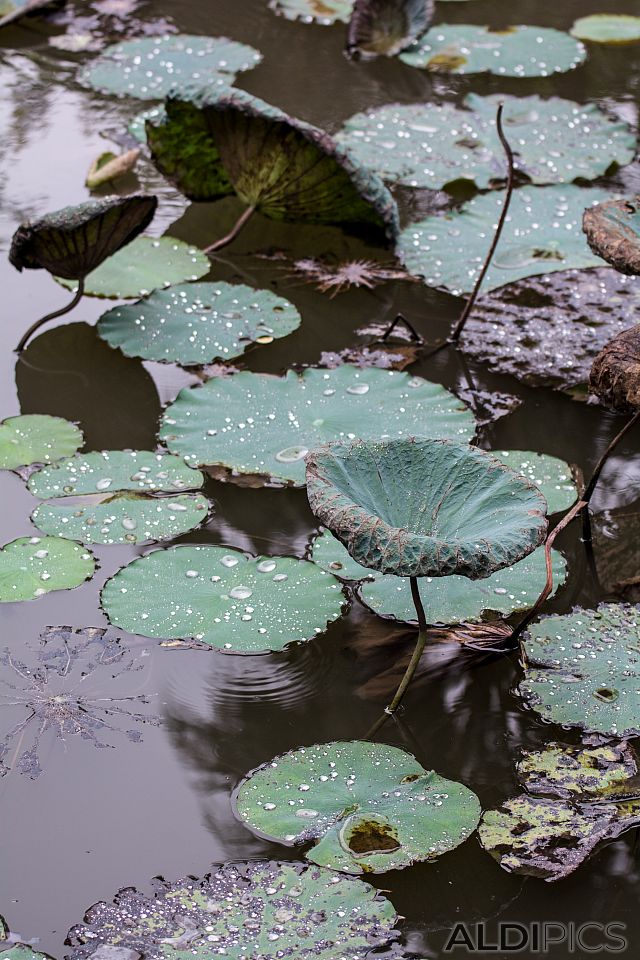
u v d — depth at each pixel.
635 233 2.64
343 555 2.51
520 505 1.97
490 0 5.72
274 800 1.93
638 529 2.66
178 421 2.90
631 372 2.51
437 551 1.81
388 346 3.29
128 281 3.48
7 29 5.22
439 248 3.69
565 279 3.57
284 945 1.68
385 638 2.32
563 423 3.00
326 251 3.78
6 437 2.83
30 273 3.66
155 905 1.77
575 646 2.26
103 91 4.68
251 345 3.29
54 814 1.95
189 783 2.01
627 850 1.88
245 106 3.42
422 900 1.80
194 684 2.22
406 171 4.10
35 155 4.21
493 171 4.11
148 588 2.37
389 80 4.85
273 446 2.80
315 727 2.13
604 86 4.85
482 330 3.36
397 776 1.98
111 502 2.62
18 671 2.23
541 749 2.08
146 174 4.20
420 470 2.07
